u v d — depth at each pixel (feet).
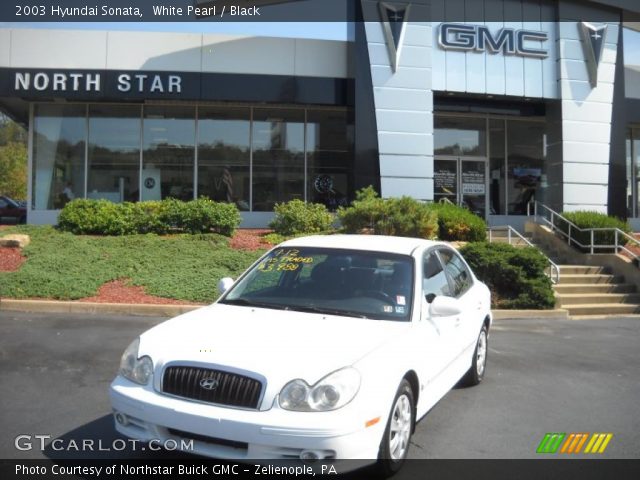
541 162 68.85
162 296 35.22
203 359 12.89
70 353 24.43
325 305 16.15
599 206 60.08
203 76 55.72
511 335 33.14
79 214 48.39
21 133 151.74
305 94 56.75
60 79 54.29
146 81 55.06
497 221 66.44
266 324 14.69
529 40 59.41
